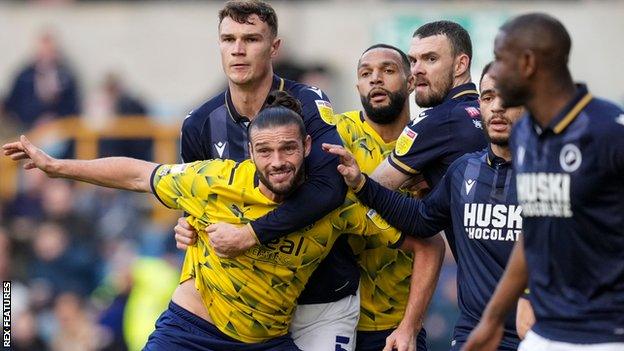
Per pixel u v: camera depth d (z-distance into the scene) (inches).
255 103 738.8
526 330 673.0
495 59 610.5
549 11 1615.4
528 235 614.9
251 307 725.9
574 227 596.7
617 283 596.7
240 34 724.7
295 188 696.4
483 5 1603.1
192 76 1717.5
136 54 1726.1
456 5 1605.6
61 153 1612.9
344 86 1612.9
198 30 1726.1
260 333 735.1
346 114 787.4
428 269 751.1
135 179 729.6
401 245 745.6
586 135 591.5
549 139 601.0
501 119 685.9
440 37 769.6
